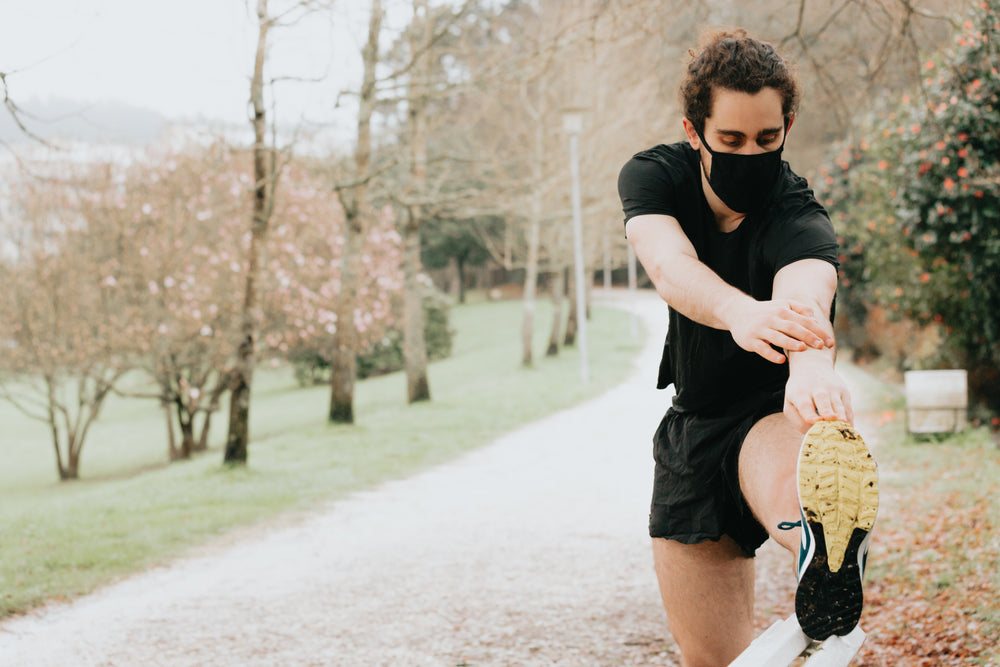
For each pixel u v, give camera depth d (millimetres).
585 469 11336
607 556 6918
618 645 4809
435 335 39000
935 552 5504
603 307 51594
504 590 6078
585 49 10469
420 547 7570
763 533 2076
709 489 2020
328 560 7281
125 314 19750
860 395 14844
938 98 8852
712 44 1714
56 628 5574
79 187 19094
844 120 7457
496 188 17250
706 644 2129
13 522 8922
